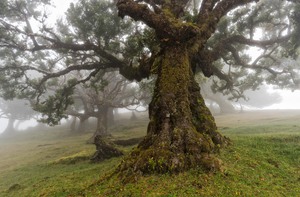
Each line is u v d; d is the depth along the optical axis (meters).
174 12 13.45
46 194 9.70
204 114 10.84
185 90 10.26
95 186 8.55
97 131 32.16
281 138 13.19
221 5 14.33
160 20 11.21
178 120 9.34
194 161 8.30
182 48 11.35
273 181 7.64
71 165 17.20
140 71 15.43
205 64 16.33
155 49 13.58
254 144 12.03
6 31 18.66
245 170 8.25
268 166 8.90
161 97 10.03
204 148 8.77
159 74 11.09
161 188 7.12
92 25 17.80
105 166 13.26
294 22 18.45
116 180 8.30
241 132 20.12
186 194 6.66
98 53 18.42
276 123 24.50
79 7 18.44
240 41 19.94
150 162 8.20
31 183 13.21
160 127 9.47
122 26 18.45
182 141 8.76
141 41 14.95
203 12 13.89
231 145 11.10
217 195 6.58
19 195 10.87
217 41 20.45
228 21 20.53
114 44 18.23
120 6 11.88
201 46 12.93
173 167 7.98
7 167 21.19
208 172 7.84
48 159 22.22
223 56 21.88
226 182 7.26
